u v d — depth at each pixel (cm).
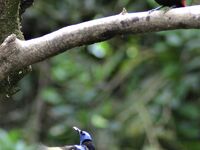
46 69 1346
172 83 1194
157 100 1188
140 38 1307
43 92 1301
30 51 441
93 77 1291
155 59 1255
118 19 432
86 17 1305
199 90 1213
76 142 1237
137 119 1201
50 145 1239
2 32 466
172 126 1188
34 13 1277
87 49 1323
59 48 438
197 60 1177
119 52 1277
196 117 1191
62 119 1272
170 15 425
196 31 1159
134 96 1233
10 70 449
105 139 1199
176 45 1161
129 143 1202
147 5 1243
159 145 1154
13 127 1318
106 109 1247
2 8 458
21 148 1007
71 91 1289
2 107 1338
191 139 1198
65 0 1302
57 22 1311
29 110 1326
